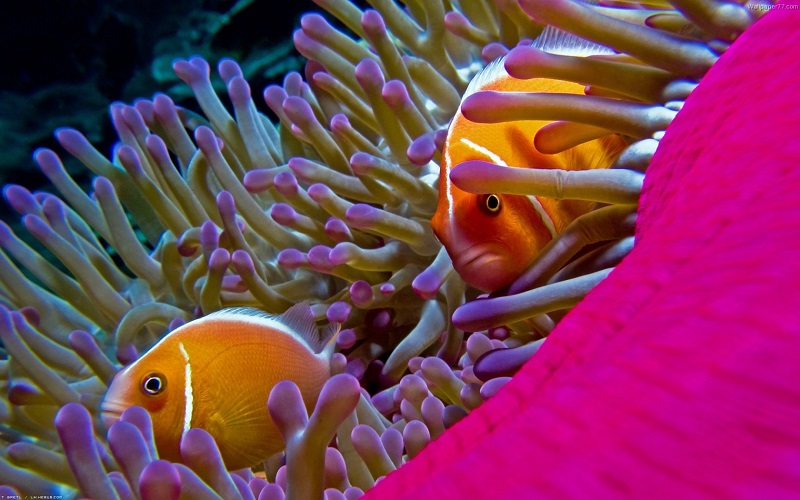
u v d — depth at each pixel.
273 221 0.35
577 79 0.22
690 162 0.14
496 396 0.11
